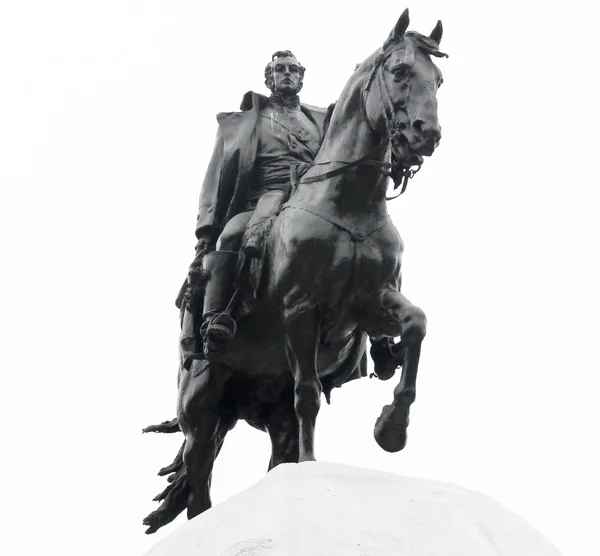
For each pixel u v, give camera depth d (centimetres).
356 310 1130
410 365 1081
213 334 1153
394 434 1085
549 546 989
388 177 1137
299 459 1114
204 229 1229
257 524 963
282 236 1135
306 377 1122
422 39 1115
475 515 995
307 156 1229
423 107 1081
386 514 969
